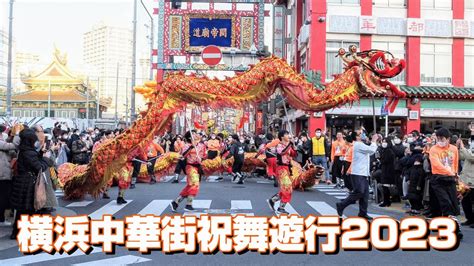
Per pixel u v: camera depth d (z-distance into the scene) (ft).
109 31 320.50
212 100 35.37
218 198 44.45
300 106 34.91
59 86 234.99
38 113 230.89
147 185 56.39
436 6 84.38
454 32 82.64
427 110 79.61
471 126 38.45
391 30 82.53
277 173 35.14
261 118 115.24
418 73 81.87
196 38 93.61
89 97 230.07
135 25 107.34
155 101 36.50
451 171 28.30
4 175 30.42
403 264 22.57
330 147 60.80
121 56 324.39
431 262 22.95
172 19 93.86
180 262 22.63
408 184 37.68
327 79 82.02
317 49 81.30
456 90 79.46
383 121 82.64
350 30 82.12
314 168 50.08
